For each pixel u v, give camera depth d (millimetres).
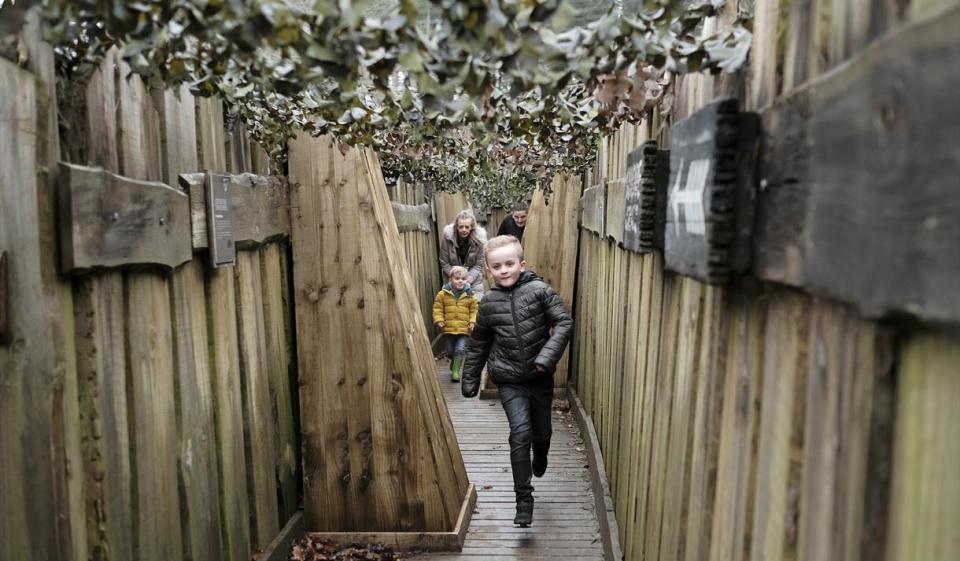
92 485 1918
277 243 3676
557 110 2314
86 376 1909
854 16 935
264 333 3451
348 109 2105
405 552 3896
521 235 8367
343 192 3787
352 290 3834
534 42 1403
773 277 1158
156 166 2346
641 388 2887
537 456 4590
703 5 1692
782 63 1274
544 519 4410
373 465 3906
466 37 1367
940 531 705
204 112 2744
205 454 2693
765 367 1287
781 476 1177
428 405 3975
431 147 3117
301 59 1488
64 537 1788
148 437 2238
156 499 2285
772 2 1315
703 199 1355
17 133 1616
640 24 1575
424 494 3912
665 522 2215
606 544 3762
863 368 874
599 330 5047
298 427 3951
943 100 637
